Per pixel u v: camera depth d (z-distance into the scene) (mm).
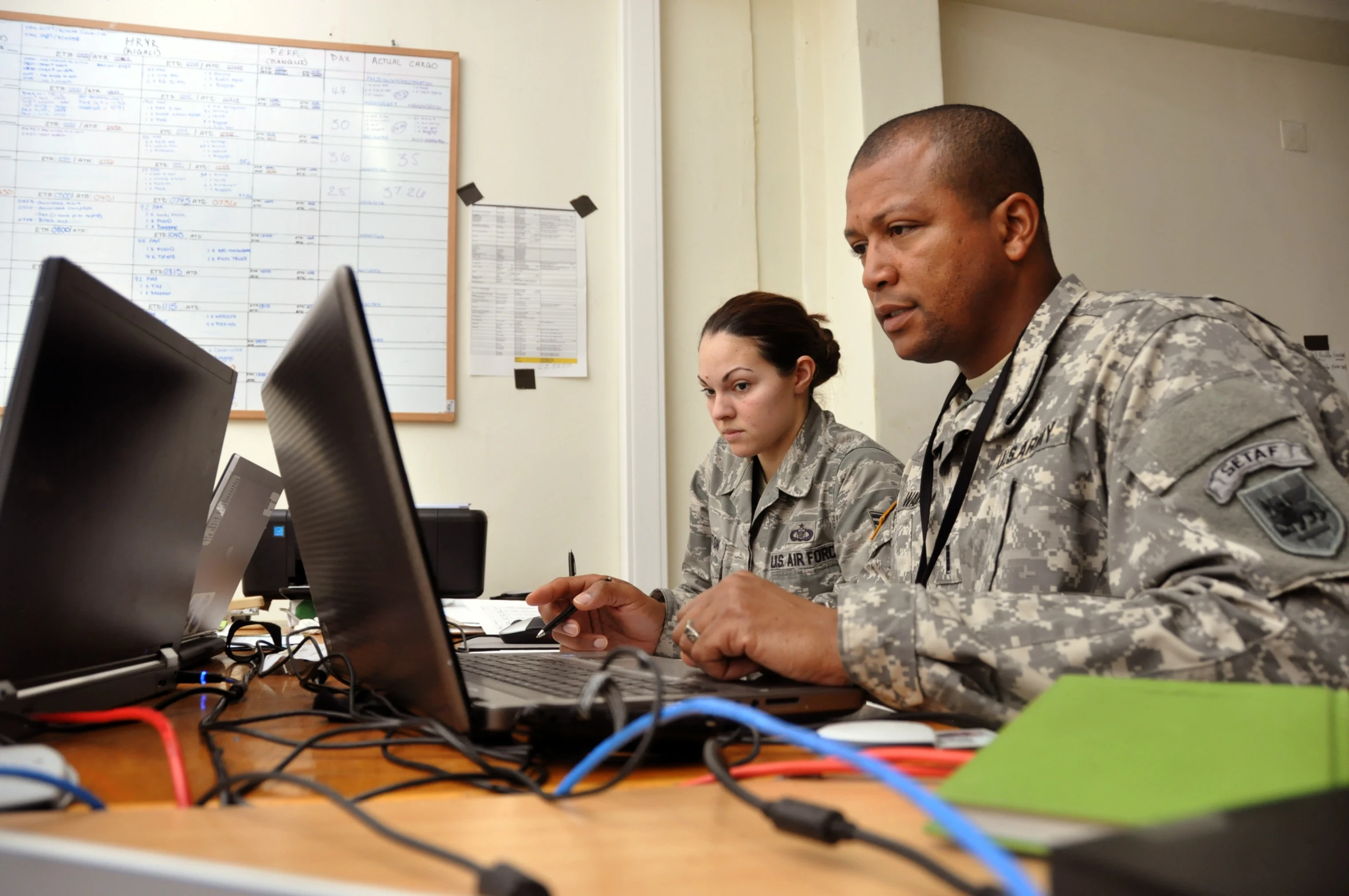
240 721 659
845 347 2637
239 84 2486
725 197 2725
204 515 871
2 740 567
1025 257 1087
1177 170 3074
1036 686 631
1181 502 716
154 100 2438
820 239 2764
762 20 2814
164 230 2424
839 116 2684
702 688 654
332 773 518
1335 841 263
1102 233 2977
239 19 2502
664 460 2572
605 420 2623
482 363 2568
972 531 978
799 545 1748
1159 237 3027
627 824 372
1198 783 331
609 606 1229
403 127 2570
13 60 2371
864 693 670
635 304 2596
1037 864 295
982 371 1139
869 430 2502
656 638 1246
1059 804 330
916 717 675
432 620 540
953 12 2906
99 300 615
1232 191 3123
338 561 686
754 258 2725
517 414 2574
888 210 1085
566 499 2578
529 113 2660
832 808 361
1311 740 346
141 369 681
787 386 1785
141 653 802
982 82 2908
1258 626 624
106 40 2418
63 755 573
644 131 2648
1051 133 2965
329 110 2531
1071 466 878
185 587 864
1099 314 951
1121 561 761
